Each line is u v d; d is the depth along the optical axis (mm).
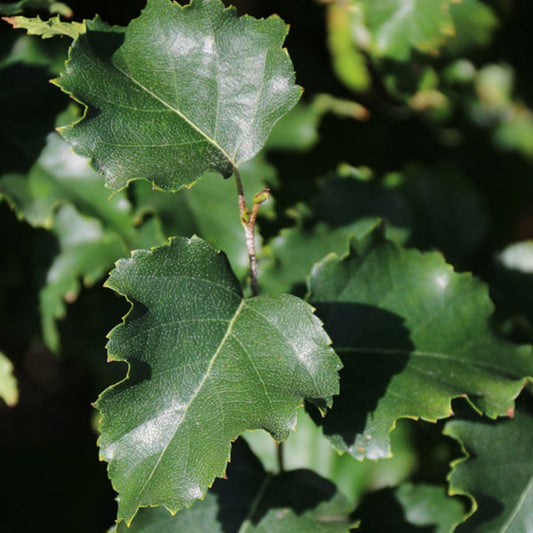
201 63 400
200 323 391
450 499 447
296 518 423
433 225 486
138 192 448
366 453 407
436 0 475
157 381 385
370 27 481
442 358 419
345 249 467
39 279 473
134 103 396
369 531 446
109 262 470
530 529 423
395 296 422
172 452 383
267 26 399
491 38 504
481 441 427
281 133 498
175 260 392
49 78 446
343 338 418
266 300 395
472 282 422
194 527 420
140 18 398
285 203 490
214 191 455
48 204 439
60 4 431
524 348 425
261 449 488
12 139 441
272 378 388
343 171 482
